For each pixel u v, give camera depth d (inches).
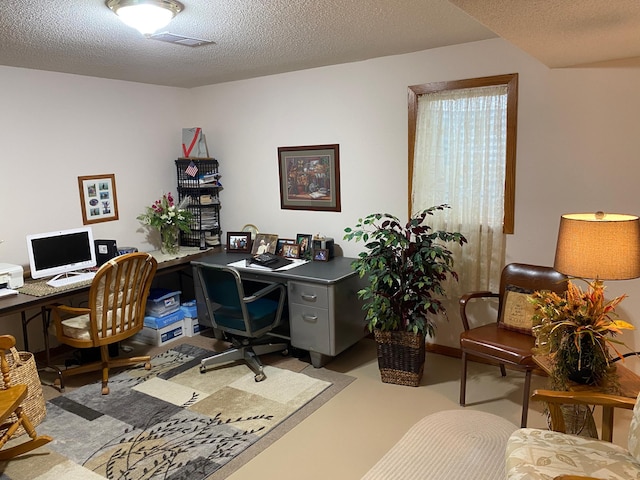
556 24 73.6
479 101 127.3
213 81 172.4
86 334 125.5
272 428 107.4
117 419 112.6
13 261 139.9
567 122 117.1
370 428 106.6
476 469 91.7
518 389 122.5
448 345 144.3
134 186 171.2
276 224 173.6
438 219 136.7
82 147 154.2
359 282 141.9
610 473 64.4
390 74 140.1
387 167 145.7
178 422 110.7
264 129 169.5
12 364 105.7
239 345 144.6
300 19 97.7
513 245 129.4
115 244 151.9
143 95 171.0
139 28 88.6
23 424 97.1
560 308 82.9
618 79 109.7
